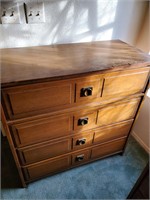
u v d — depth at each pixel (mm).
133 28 1271
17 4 884
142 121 1511
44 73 744
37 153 1035
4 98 714
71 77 764
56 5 963
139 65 881
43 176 1240
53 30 1052
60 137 1021
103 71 811
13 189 1215
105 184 1270
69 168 1314
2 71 758
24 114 808
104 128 1138
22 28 978
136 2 1136
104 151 1348
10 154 1459
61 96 823
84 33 1145
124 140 1355
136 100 1078
